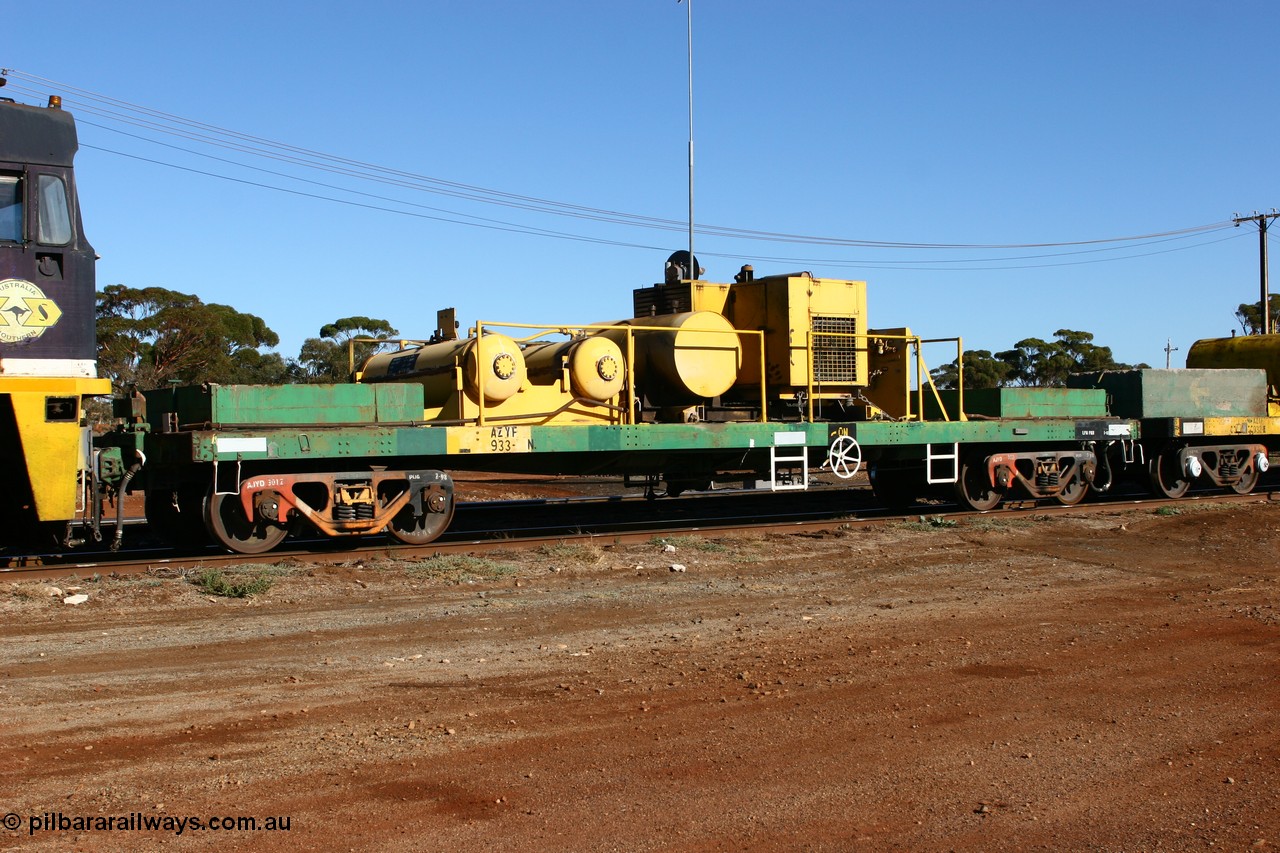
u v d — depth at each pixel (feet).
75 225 37.91
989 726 21.57
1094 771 19.11
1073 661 26.58
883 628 30.48
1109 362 187.32
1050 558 43.70
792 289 53.01
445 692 23.88
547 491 83.76
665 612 32.86
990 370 179.73
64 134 38.01
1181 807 17.53
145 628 30.12
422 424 44.62
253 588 34.83
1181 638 29.01
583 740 20.67
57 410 36.83
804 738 20.81
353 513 42.47
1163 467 66.80
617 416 49.60
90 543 46.32
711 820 17.07
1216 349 78.48
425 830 16.69
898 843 16.26
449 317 53.93
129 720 21.76
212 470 41.11
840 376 54.70
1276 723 21.68
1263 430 69.00
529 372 50.80
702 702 23.12
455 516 58.03
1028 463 60.80
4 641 28.40
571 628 30.53
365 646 28.19
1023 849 16.05
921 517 54.49
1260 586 37.14
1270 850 15.88
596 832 16.63
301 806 17.52
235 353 157.89
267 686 24.27
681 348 50.11
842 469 52.90
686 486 57.31
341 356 154.81
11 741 20.47
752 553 44.37
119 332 129.59
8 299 36.24
